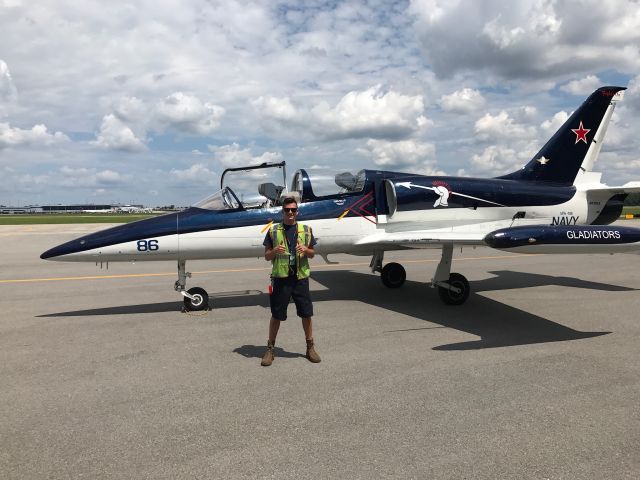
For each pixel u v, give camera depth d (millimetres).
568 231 5270
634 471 2598
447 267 6930
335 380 3984
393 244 7098
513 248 5137
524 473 2582
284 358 4582
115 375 4148
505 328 5691
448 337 5301
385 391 3734
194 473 2604
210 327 5816
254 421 3227
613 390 3732
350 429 3100
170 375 4137
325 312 6598
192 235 6543
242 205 6836
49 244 19156
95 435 3045
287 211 4312
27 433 3078
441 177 7836
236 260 13695
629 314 6371
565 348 4863
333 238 7168
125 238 6379
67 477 2576
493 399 3564
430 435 3010
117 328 5789
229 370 4254
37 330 5715
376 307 6926
